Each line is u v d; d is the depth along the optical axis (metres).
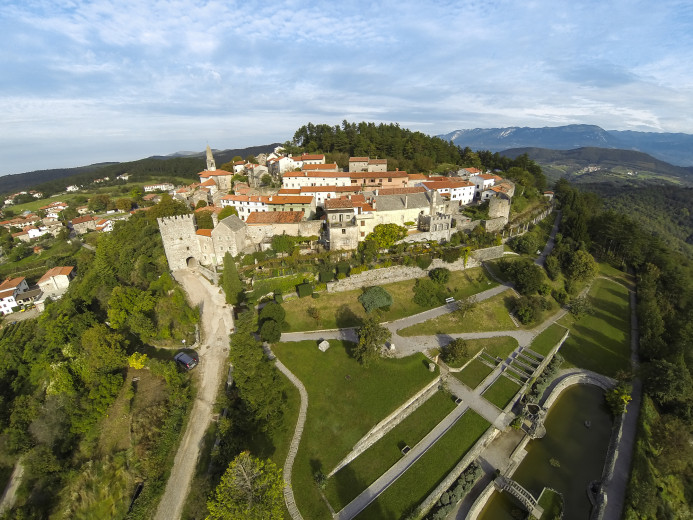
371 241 81.31
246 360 45.59
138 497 39.28
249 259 79.12
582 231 107.31
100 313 82.69
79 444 50.47
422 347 66.06
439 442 50.44
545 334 74.44
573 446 54.91
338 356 60.72
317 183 122.88
